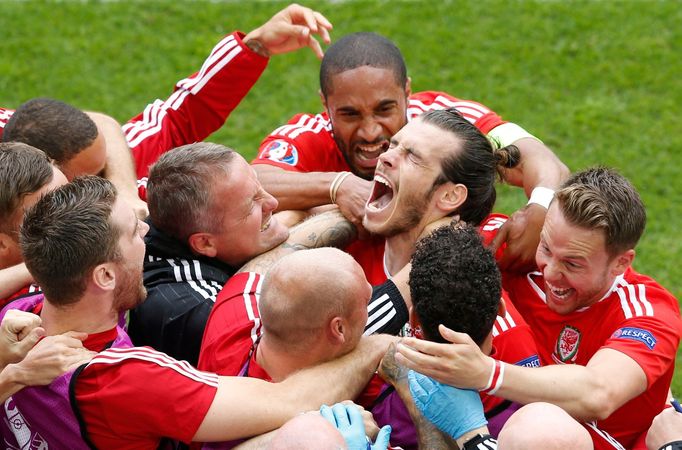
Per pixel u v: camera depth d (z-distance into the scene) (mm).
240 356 11289
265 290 10625
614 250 11773
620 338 11914
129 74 27500
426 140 12211
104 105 26453
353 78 14023
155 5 29672
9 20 28891
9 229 12094
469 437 10102
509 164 13945
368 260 13219
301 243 12820
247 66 16234
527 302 13141
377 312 11539
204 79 16484
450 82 27203
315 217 13242
